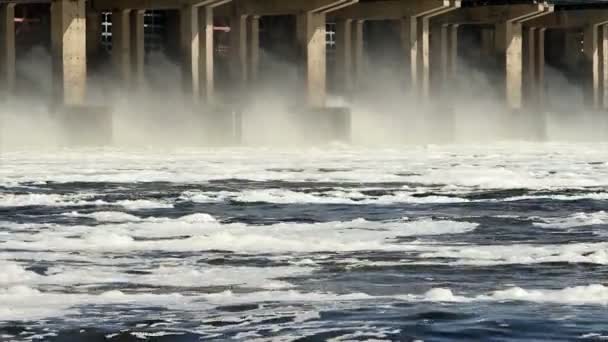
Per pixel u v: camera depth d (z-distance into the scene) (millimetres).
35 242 38562
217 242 38500
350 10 135125
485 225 44438
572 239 40344
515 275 32156
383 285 30500
